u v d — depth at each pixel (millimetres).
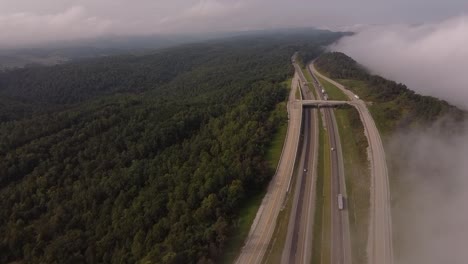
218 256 90188
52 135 186500
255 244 95500
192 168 130375
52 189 146250
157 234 98000
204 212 101438
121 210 119812
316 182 124562
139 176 138375
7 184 158250
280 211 108812
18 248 116688
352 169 131625
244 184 115812
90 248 104750
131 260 93750
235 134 149375
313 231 100125
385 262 88375
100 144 172375
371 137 148250
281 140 153250
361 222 102750
